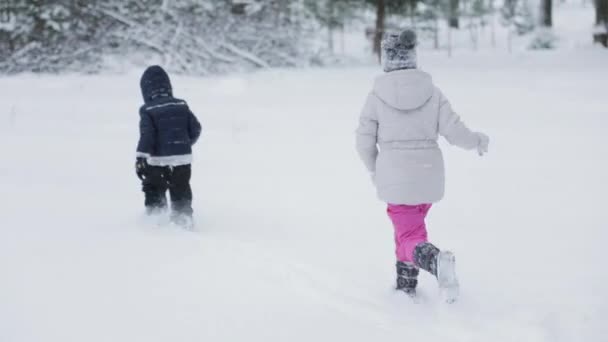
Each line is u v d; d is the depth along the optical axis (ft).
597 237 14.96
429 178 11.35
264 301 10.99
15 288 11.35
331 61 78.54
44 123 35.14
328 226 16.74
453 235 15.53
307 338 9.65
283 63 73.72
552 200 18.40
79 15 68.49
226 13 71.26
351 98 45.11
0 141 29.84
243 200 19.69
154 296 11.06
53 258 13.02
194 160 25.94
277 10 73.46
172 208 16.02
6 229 15.37
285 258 13.62
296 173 23.39
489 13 108.68
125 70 65.92
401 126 11.31
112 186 21.57
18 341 9.32
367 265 13.57
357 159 25.55
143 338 9.47
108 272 12.23
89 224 16.05
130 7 69.26
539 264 13.35
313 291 11.63
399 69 11.41
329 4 78.48
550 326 10.43
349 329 10.02
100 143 30.01
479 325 10.52
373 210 18.33
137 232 15.16
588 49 82.07
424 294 11.97
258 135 31.27
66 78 59.31
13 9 66.44
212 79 60.39
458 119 11.27
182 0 67.92
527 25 124.57
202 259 13.07
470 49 104.47
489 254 14.08
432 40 118.93
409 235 11.60
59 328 9.76
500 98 40.78
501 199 18.74
